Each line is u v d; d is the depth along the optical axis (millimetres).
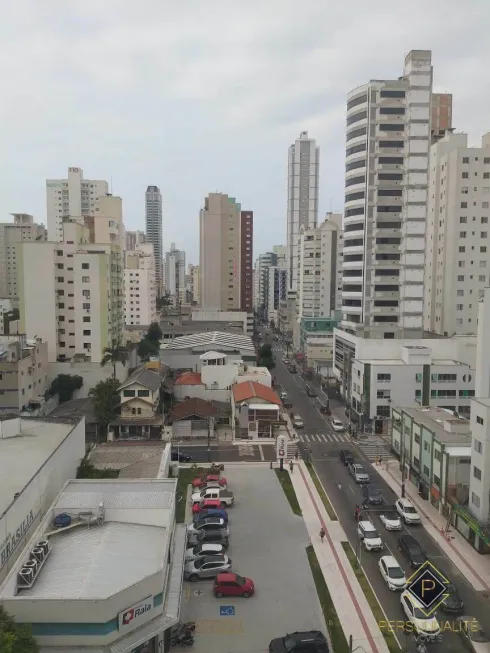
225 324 171375
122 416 78812
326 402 102938
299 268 183750
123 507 36094
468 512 46844
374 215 97625
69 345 97938
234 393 84125
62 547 32156
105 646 25891
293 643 31859
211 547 42938
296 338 175375
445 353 92062
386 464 68000
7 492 35812
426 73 94688
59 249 96438
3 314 154875
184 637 32969
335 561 43531
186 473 63594
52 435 48062
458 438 53969
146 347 123938
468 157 108312
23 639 23266
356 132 97750
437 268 116250
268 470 65438
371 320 99375
